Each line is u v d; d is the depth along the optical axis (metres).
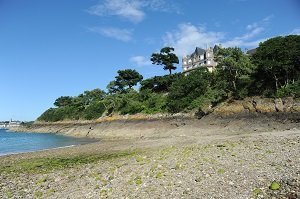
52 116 142.88
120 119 84.31
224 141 30.73
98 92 128.88
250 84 57.72
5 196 16.08
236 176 14.89
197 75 73.81
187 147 28.81
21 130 162.25
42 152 42.72
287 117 46.59
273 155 19.34
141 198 13.15
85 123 102.50
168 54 101.44
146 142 45.88
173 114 69.38
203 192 12.98
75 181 18.39
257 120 50.59
